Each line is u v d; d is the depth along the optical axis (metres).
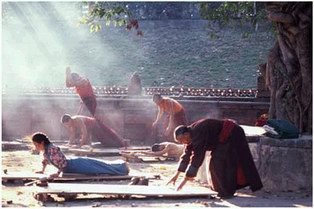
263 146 16.75
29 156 23.20
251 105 30.31
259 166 16.80
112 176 17.16
